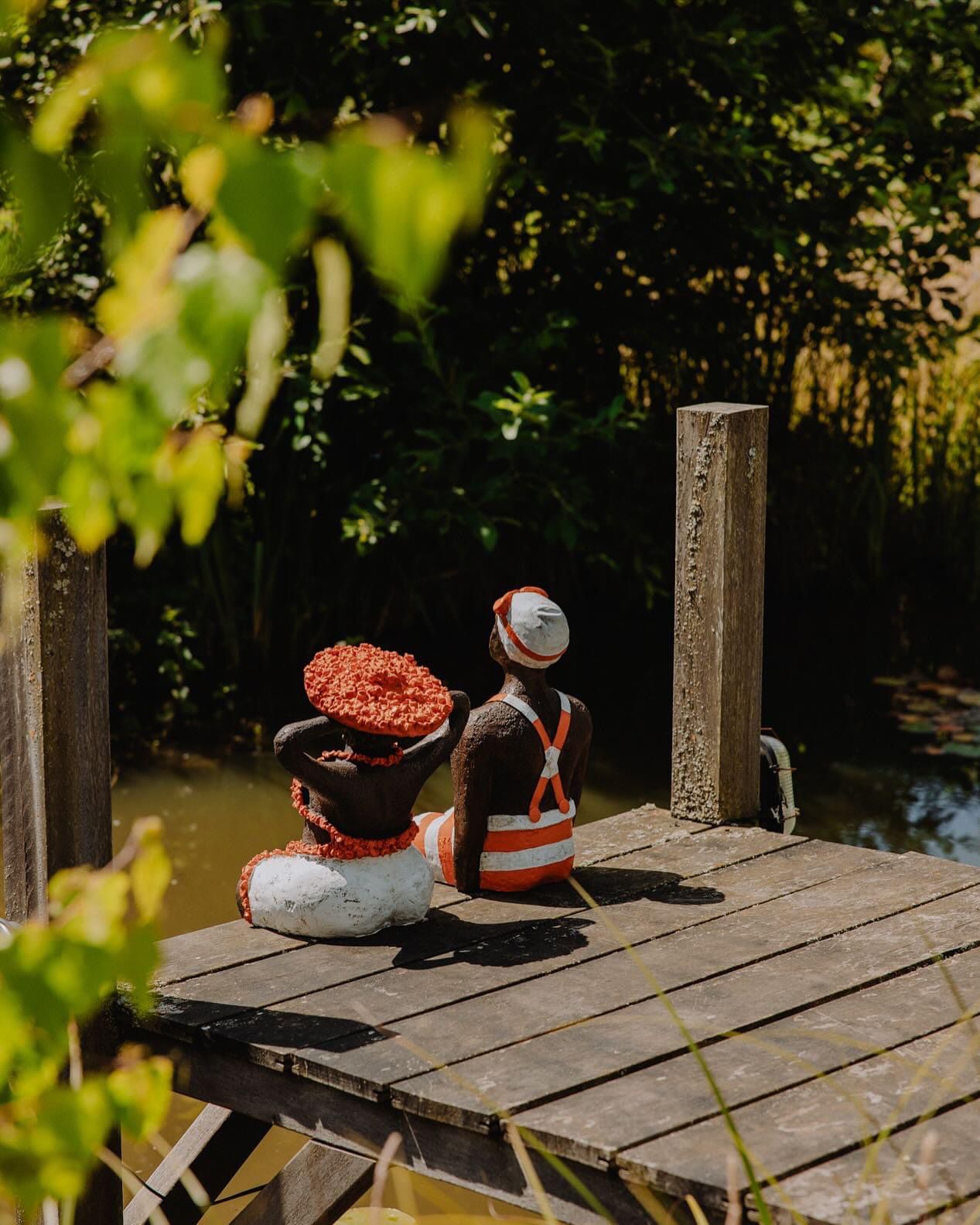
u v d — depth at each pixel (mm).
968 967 2865
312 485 7887
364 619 8195
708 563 3703
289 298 7461
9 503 820
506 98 7359
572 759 3383
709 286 8531
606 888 3346
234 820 6117
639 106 7734
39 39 6250
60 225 786
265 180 742
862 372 9188
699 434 3676
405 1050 2514
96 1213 2785
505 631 3299
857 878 3383
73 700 2744
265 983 2840
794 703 7441
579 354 8344
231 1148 2998
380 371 7500
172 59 766
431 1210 3859
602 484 8438
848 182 7977
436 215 743
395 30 6641
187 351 765
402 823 3096
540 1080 2381
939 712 7293
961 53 8102
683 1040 2520
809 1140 2158
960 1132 2184
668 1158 2105
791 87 7945
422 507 7715
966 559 9180
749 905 3215
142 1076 1108
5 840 2836
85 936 998
